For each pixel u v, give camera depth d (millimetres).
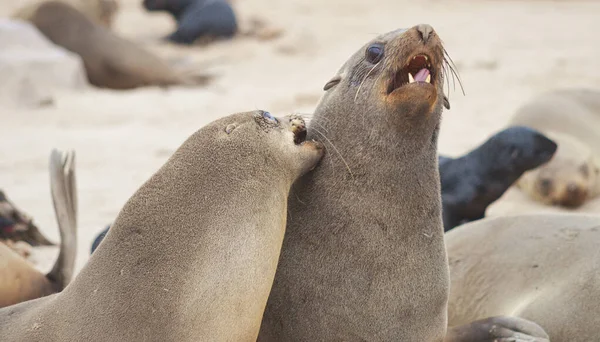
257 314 16469
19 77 54188
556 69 60375
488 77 58875
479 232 24188
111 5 75125
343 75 19062
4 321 17297
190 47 73875
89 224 33094
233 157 16828
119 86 59938
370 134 17922
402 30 18656
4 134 47312
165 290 15758
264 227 16594
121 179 39562
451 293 23391
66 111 52062
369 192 17891
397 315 17922
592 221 22891
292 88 57344
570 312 20500
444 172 33688
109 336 15758
